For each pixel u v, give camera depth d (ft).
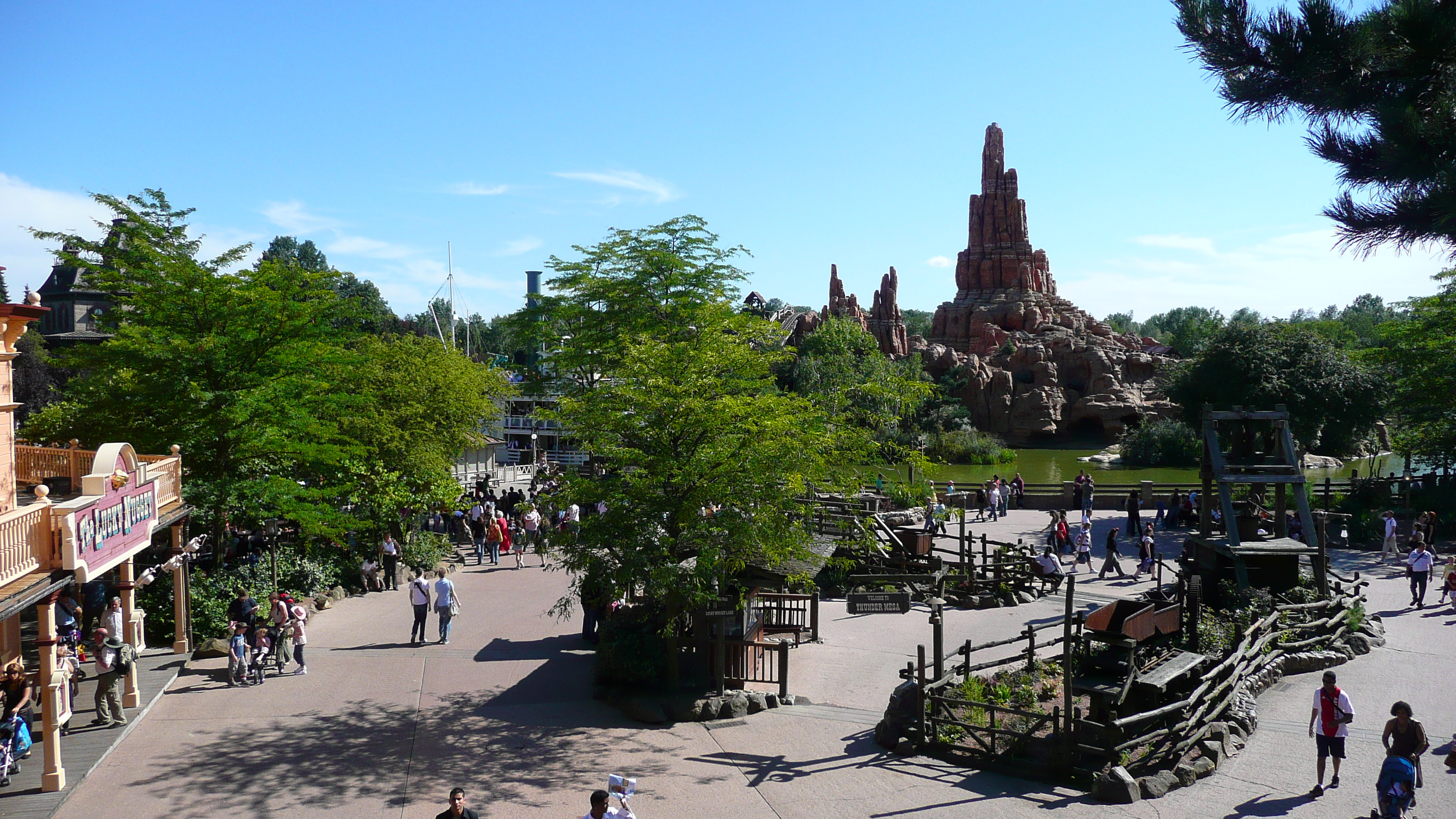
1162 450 249.96
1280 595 67.36
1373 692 52.44
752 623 61.93
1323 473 208.33
